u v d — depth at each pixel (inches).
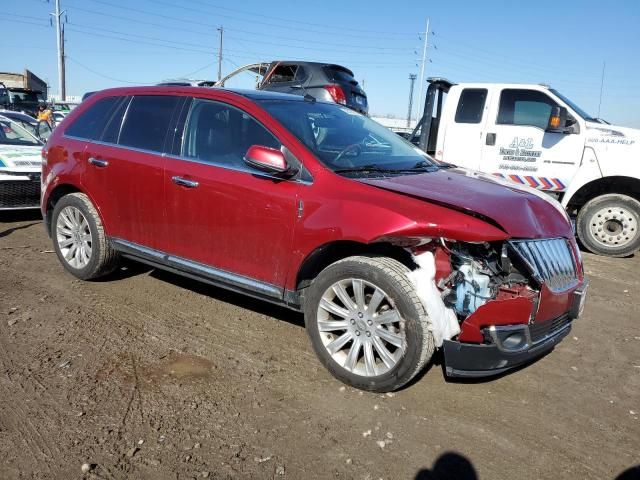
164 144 169.2
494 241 125.9
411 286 122.2
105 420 117.1
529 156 302.0
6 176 277.9
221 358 147.1
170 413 120.6
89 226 189.6
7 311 170.7
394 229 121.8
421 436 117.0
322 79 436.8
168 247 168.2
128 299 185.3
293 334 163.6
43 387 128.6
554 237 136.6
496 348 120.8
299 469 104.9
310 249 135.1
